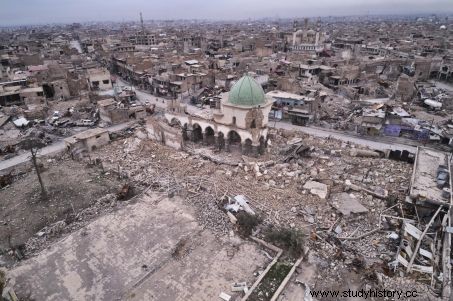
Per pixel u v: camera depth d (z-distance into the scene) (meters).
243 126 50.28
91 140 55.97
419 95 83.88
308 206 38.12
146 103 82.06
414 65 103.31
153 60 111.56
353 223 35.72
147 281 28.69
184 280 28.72
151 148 55.72
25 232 35.25
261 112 49.09
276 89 82.25
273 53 146.88
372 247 32.12
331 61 107.62
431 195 36.19
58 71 93.69
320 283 28.31
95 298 27.12
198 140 59.25
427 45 147.50
